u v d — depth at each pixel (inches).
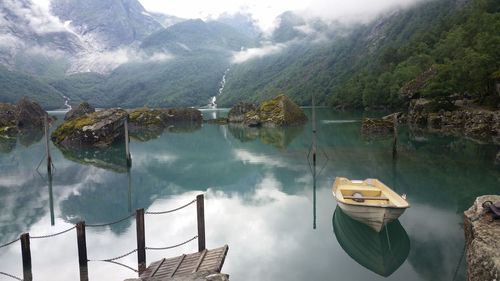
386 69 5654.5
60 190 1144.8
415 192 969.5
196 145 2103.8
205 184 1186.0
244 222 797.9
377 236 673.0
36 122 3331.7
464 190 976.9
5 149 2036.2
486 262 381.1
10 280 562.3
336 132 2406.5
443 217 780.6
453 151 1507.1
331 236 709.9
